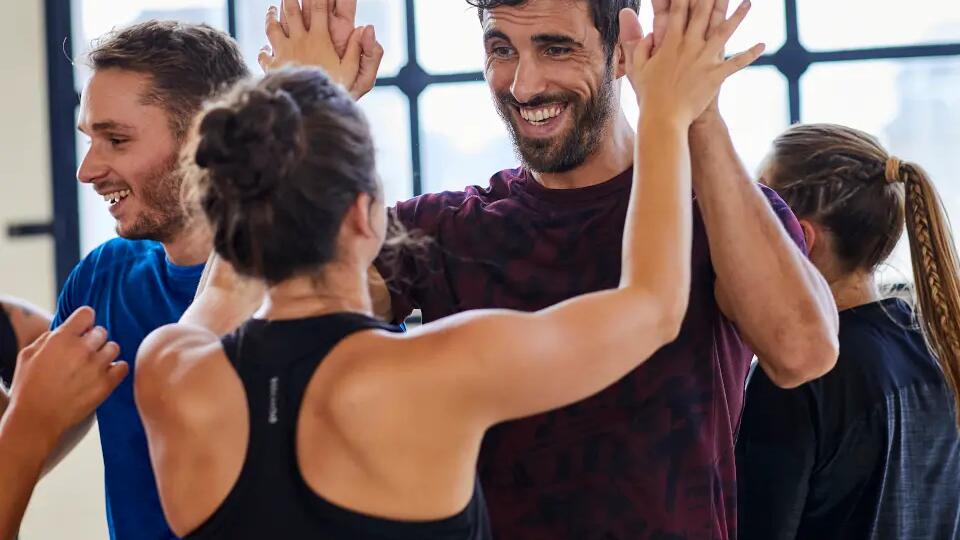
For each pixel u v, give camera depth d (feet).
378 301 5.49
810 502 5.99
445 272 5.40
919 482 6.03
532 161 5.28
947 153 12.74
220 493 3.74
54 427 4.60
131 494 5.58
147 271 5.87
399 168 13.46
